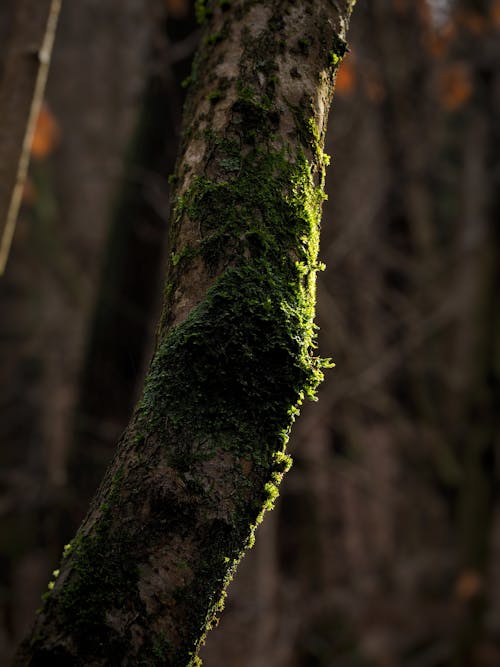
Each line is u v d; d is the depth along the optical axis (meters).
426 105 7.41
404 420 7.59
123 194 4.32
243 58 1.17
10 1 5.73
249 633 6.00
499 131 8.09
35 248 9.77
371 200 6.61
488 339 7.93
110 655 0.90
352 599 6.95
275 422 1.03
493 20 6.57
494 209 8.16
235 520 0.97
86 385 4.22
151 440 0.98
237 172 1.10
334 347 6.35
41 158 9.48
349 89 5.43
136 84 6.93
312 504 7.12
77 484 4.17
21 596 5.76
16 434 8.78
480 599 6.88
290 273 1.08
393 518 7.72
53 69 10.46
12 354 9.38
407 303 7.41
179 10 4.24
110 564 0.93
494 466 7.60
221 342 1.01
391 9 6.72
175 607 0.92
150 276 4.34
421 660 6.86
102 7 10.23
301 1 1.23
